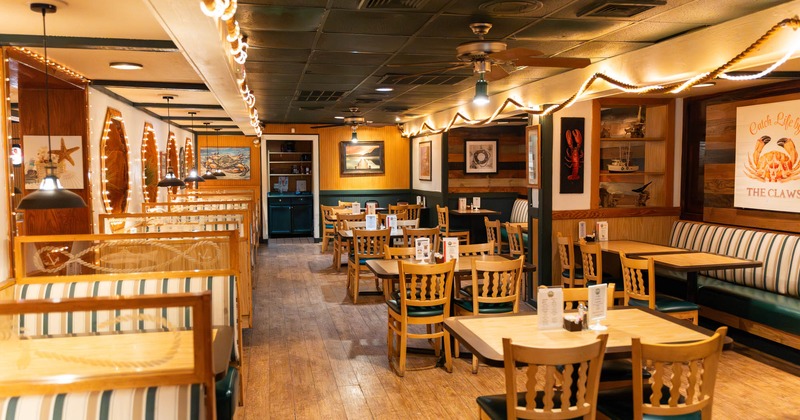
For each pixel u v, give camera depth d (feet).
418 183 43.73
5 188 13.15
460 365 15.98
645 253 19.12
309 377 15.10
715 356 8.41
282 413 12.89
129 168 24.94
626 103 23.56
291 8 11.99
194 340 7.00
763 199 20.24
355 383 14.69
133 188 25.93
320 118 38.73
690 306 16.74
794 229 19.26
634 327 10.73
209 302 7.00
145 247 17.31
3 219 13.01
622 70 17.12
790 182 19.13
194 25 9.66
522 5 11.77
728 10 12.33
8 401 6.61
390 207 37.24
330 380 14.89
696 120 23.53
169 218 25.11
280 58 17.46
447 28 13.70
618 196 24.93
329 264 32.91
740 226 21.30
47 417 6.61
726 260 17.75
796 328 16.11
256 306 22.84
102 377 6.85
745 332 18.85
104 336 9.87
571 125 22.97
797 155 18.86
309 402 13.51
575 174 23.12
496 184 39.91
